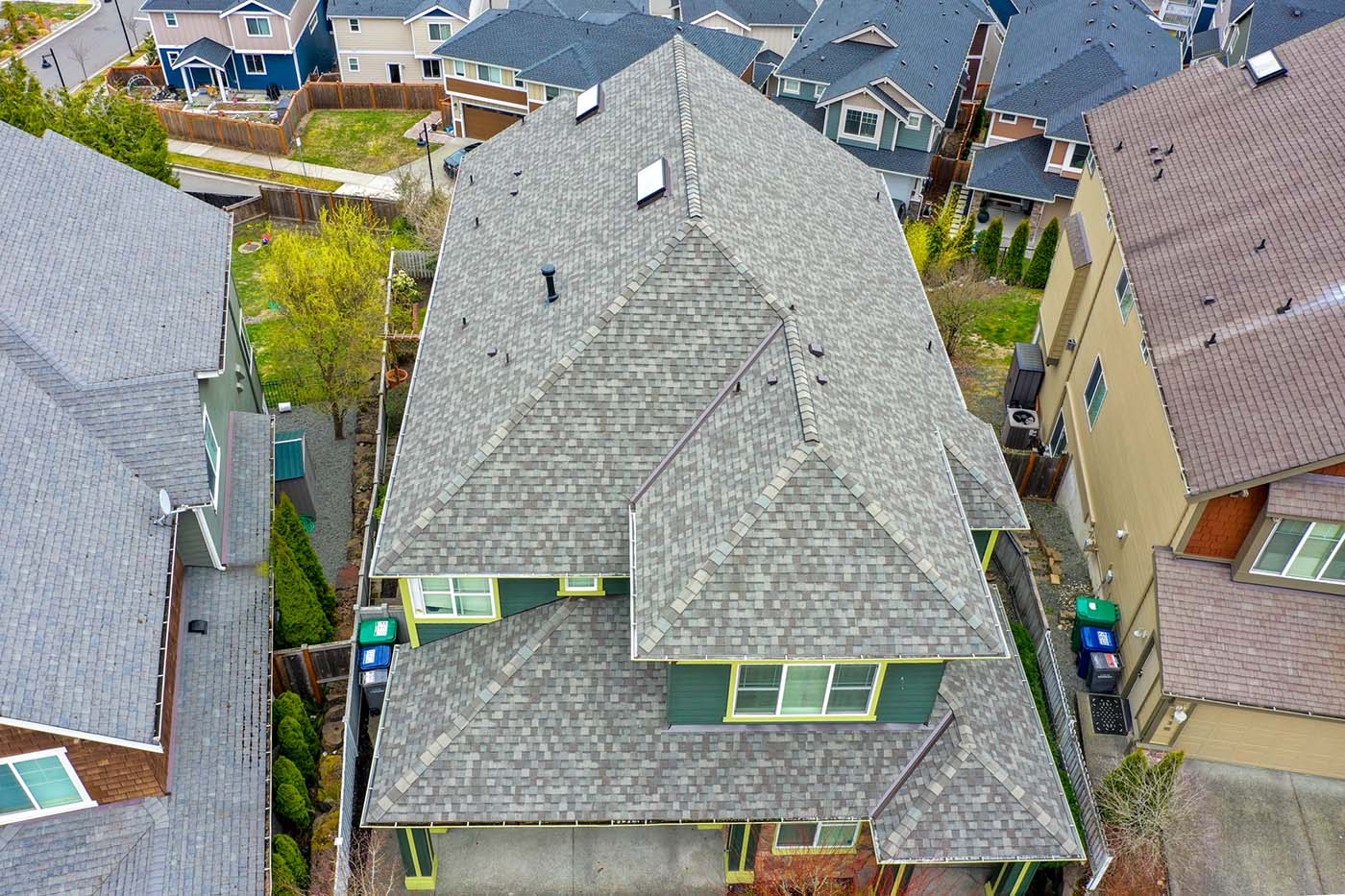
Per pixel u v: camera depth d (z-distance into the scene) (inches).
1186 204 1051.9
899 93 1913.1
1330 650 825.5
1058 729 901.2
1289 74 1130.0
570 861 831.1
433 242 1622.8
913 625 684.7
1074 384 1228.5
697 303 822.5
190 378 918.4
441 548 756.6
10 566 721.0
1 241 944.9
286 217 1893.5
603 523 769.6
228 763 791.7
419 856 781.9
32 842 712.4
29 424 823.1
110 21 2955.2
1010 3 2625.5
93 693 687.7
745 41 2140.7
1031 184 1923.0
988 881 802.2
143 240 1079.6
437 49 2126.0
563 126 1182.9
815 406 742.5
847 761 748.6
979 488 834.8
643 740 751.1
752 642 674.2
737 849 797.2
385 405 1316.4
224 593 920.9
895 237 1166.3
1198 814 842.8
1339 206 932.6
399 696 799.1
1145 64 2004.2
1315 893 796.0
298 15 2461.9
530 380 813.9
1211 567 866.8
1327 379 801.6
